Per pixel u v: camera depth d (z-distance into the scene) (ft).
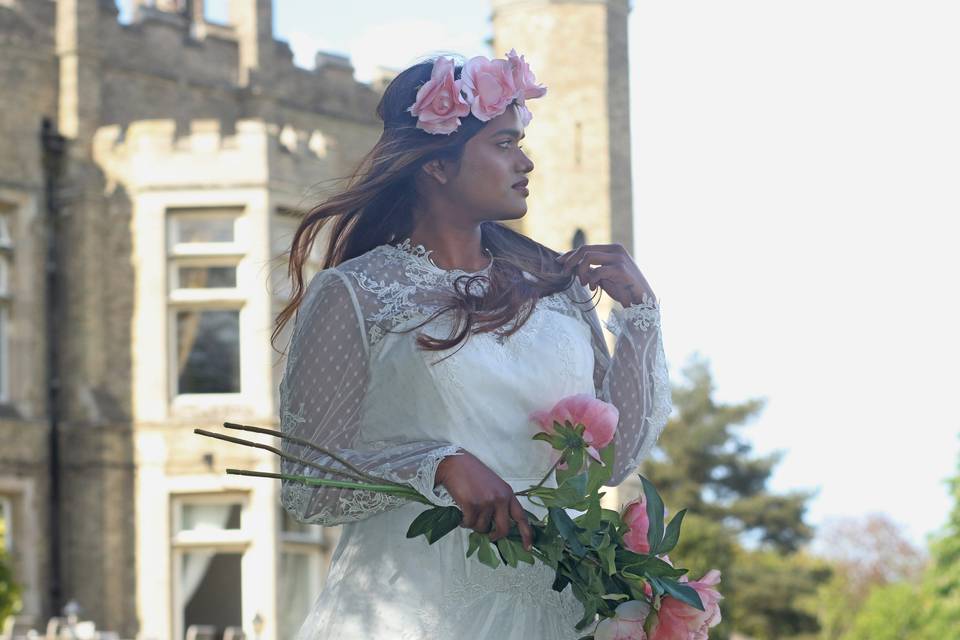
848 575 231.09
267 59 70.85
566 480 9.64
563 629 10.05
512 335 10.12
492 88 10.16
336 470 9.58
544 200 73.10
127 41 67.21
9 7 63.82
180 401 63.05
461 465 9.37
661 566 9.57
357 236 10.77
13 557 60.64
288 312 10.71
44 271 63.46
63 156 64.34
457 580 9.88
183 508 62.69
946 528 121.29
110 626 61.31
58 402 63.05
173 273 63.72
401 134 10.40
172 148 63.72
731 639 144.87
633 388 10.69
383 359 10.11
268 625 61.21
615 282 10.85
